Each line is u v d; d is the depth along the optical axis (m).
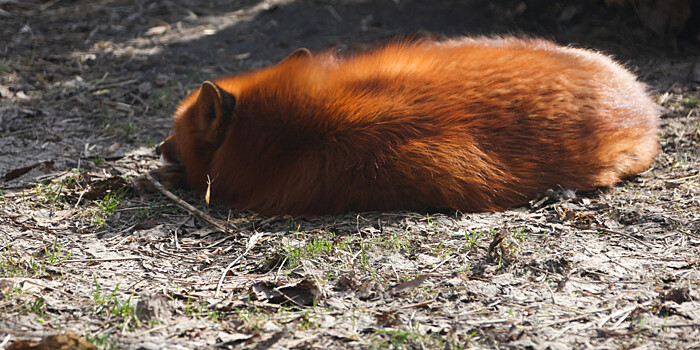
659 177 9.02
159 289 6.04
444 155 7.55
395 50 9.11
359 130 7.60
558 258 6.54
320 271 6.43
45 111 12.41
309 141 7.70
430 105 7.78
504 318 5.45
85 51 15.86
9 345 4.86
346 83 7.98
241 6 19.09
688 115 11.68
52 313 5.47
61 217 7.87
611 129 8.43
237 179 8.06
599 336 5.15
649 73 13.76
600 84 8.62
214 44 16.48
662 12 14.79
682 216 7.64
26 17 17.98
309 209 7.73
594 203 8.03
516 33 15.77
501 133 7.87
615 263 6.45
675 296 5.68
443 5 17.83
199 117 8.04
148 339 5.07
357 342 5.07
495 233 7.13
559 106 8.16
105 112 12.42
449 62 8.41
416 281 6.05
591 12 16.38
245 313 5.57
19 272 6.28
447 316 5.49
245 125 7.90
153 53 15.88
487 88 8.06
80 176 9.22
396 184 7.62
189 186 8.73
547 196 7.96
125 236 7.39
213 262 6.74
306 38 16.62
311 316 5.52
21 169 9.40
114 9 18.91
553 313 5.53
